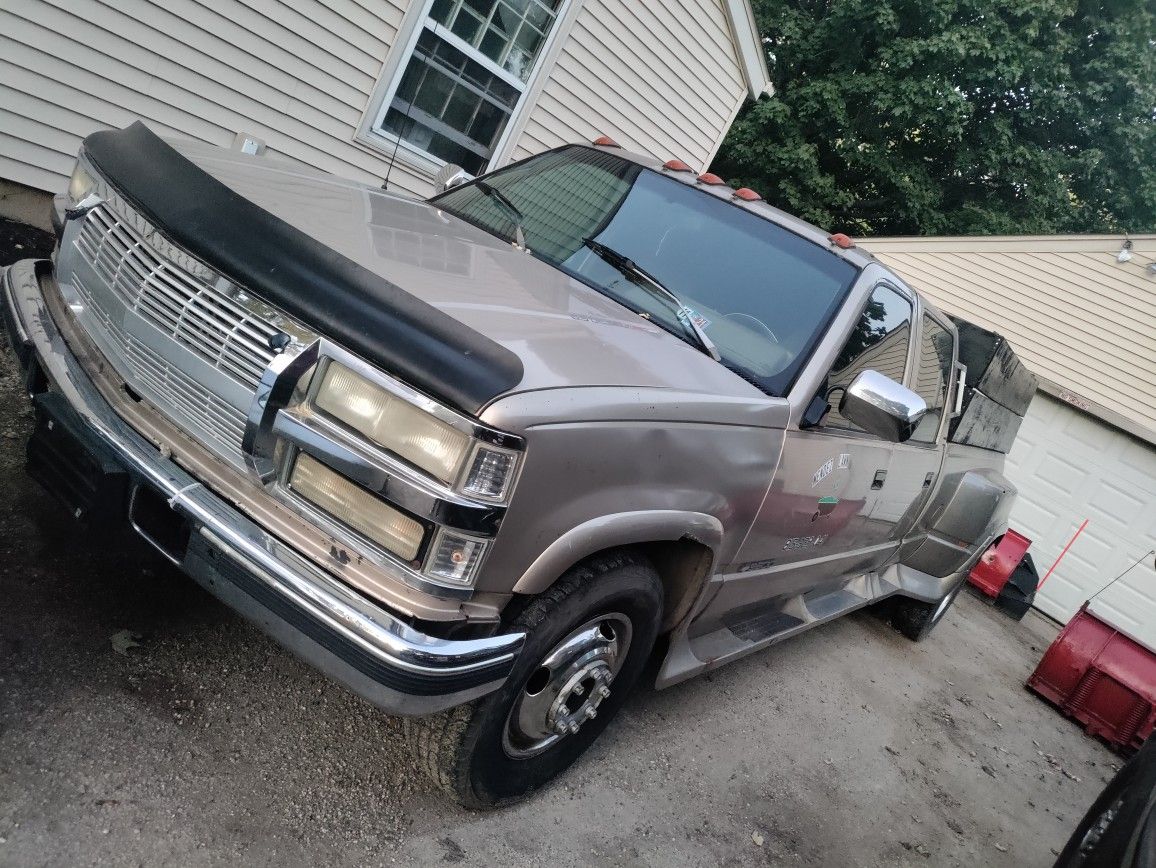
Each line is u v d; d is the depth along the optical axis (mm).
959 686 6000
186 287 2129
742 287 3260
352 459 1910
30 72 5094
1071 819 4645
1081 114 19031
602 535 2273
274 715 2650
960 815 4125
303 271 1992
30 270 2703
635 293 3123
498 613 2141
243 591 2051
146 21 5375
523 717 2496
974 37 17625
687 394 2461
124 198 2318
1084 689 6270
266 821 2271
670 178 3773
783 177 19219
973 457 5969
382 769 2635
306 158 6488
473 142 7418
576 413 2055
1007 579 9453
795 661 5055
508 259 2939
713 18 8680
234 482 2102
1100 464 11102
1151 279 11484
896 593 5602
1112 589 10953
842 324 3238
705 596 3020
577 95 7918
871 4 17938
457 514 1881
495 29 7008
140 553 2410
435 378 1867
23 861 1904
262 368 1991
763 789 3527
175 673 2631
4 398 3570
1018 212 19844
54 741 2227
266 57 5941
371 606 1954
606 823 2857
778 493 2992
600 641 2600
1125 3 19094
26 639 2496
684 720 3760
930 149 19938
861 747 4340
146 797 2188
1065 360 12086
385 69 6500
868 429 2990
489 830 2588
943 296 12773
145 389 2229
